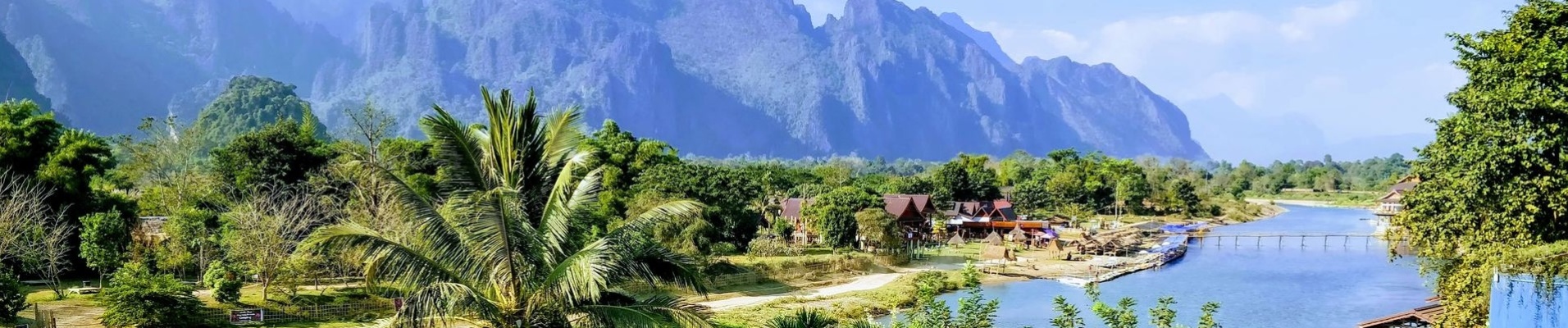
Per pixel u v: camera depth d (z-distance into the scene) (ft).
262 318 130.62
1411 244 105.70
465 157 75.77
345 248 70.90
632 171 289.53
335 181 192.44
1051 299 209.26
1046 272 257.75
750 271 213.05
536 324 71.77
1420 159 108.06
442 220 73.67
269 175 202.18
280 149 209.56
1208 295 219.00
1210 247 360.28
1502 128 87.25
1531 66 86.33
